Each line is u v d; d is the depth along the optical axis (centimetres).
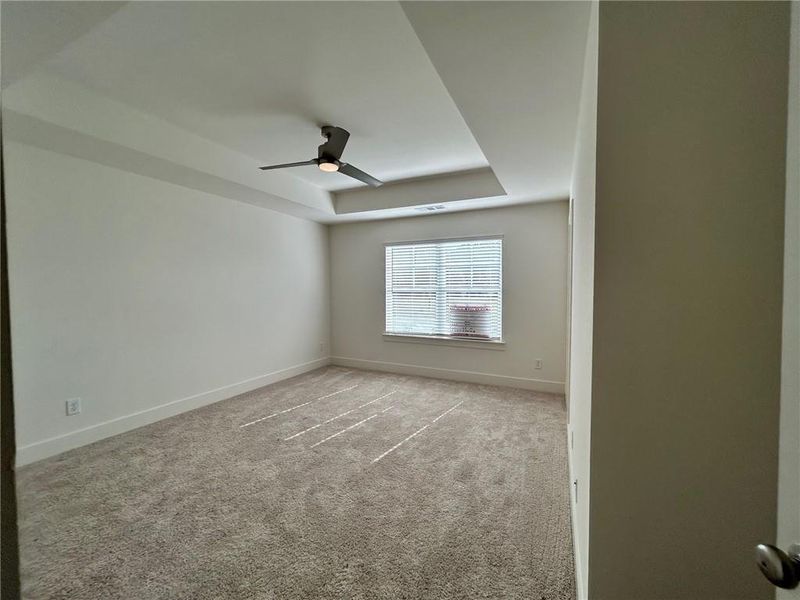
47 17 135
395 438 282
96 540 169
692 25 86
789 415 62
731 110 85
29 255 242
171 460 246
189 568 153
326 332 539
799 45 62
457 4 117
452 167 361
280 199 389
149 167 283
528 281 412
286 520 183
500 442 275
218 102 234
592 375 97
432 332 473
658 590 94
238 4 148
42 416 248
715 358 88
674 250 90
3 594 39
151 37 170
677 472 92
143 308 309
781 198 83
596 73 98
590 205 113
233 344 393
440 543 167
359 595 140
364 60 188
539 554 161
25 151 239
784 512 62
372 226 510
